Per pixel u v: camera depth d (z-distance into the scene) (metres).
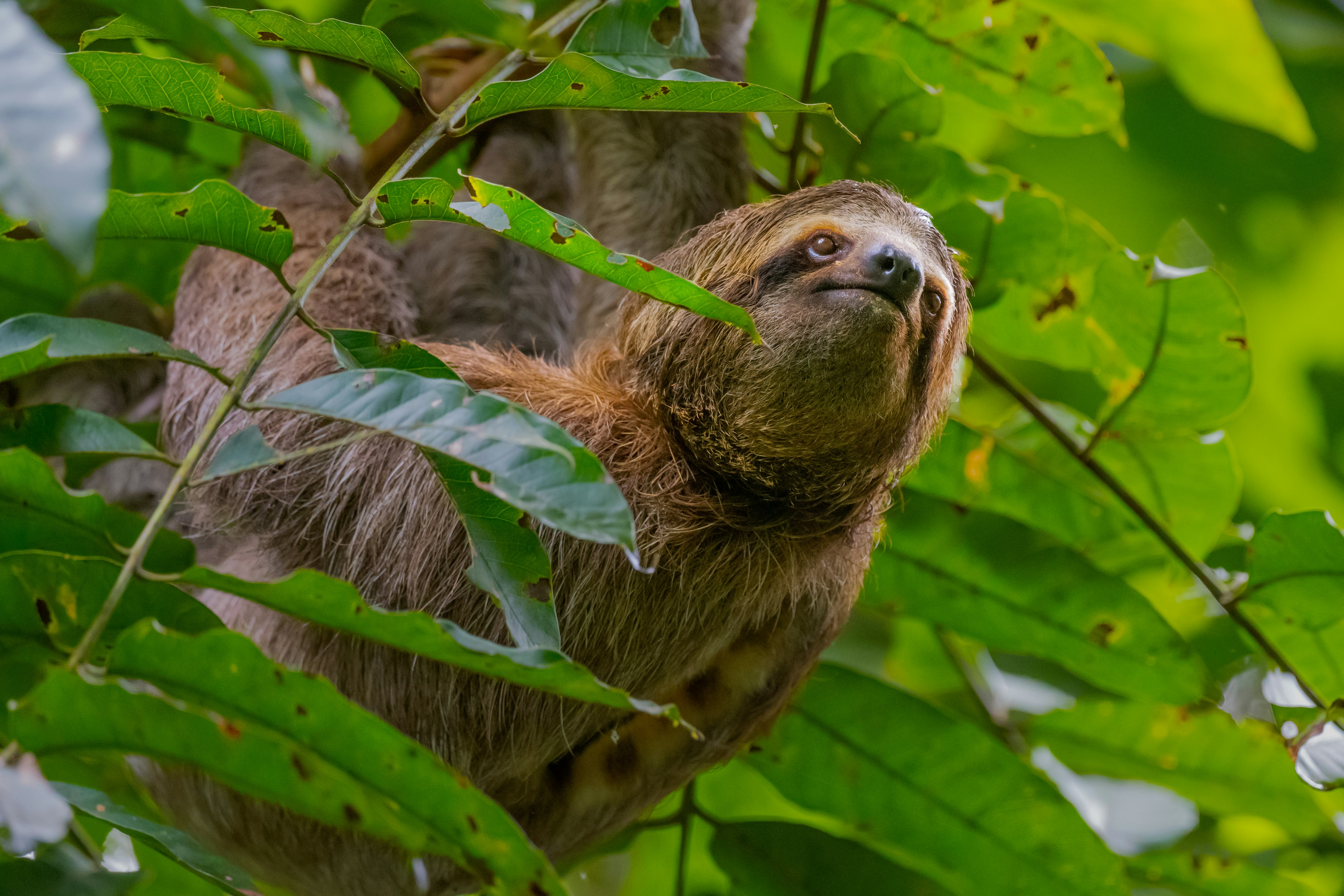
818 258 9.08
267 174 11.29
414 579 8.91
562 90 5.89
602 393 9.78
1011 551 10.06
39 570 5.78
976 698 11.65
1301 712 9.09
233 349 10.11
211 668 5.08
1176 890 10.98
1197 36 10.41
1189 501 10.15
